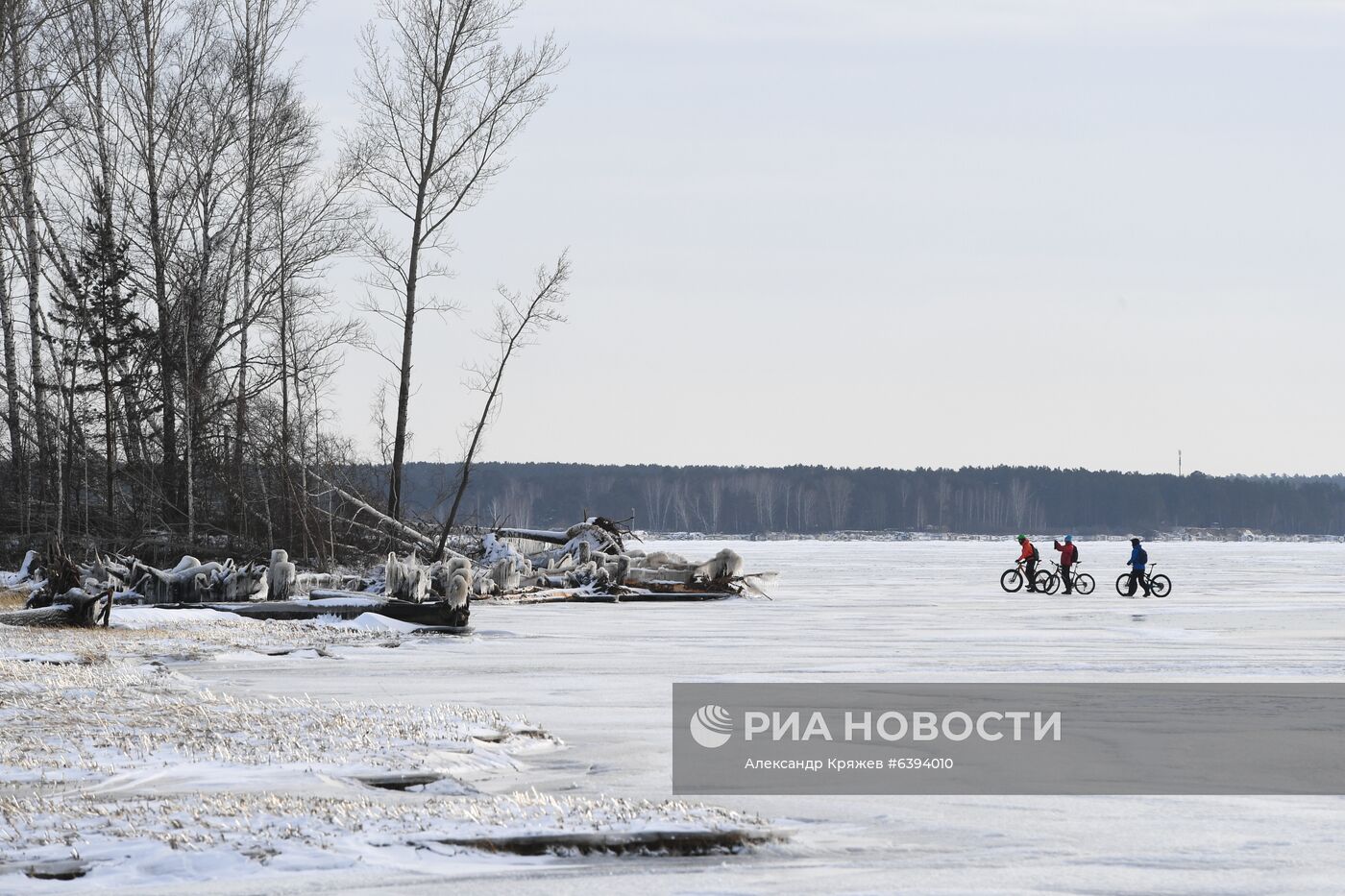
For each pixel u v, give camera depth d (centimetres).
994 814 2014
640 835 1714
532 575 8919
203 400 8888
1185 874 1627
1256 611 7581
